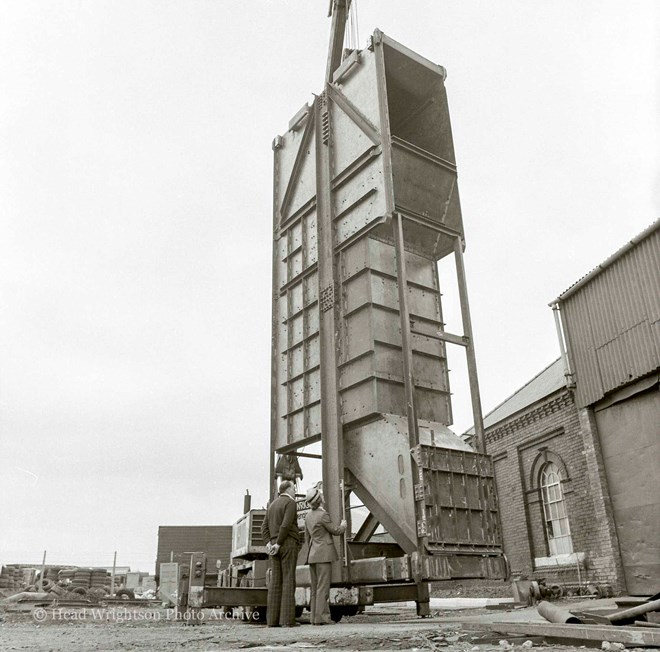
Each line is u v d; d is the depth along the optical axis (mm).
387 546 9117
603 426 14062
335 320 10352
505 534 19078
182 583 8875
